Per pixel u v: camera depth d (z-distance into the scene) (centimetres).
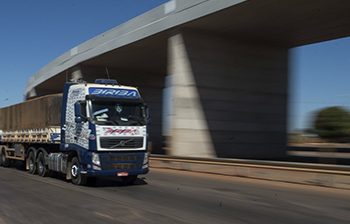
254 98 3075
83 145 1571
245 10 2402
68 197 1324
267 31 2862
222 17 2534
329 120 2097
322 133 2122
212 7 2439
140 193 1439
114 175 1568
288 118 3244
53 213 1053
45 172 1959
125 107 1609
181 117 2750
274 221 987
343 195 1447
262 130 3103
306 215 1070
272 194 1452
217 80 2900
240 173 2050
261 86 3122
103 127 1547
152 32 2978
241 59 3031
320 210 1146
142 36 3094
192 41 2814
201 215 1041
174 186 1658
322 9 2409
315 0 2248
